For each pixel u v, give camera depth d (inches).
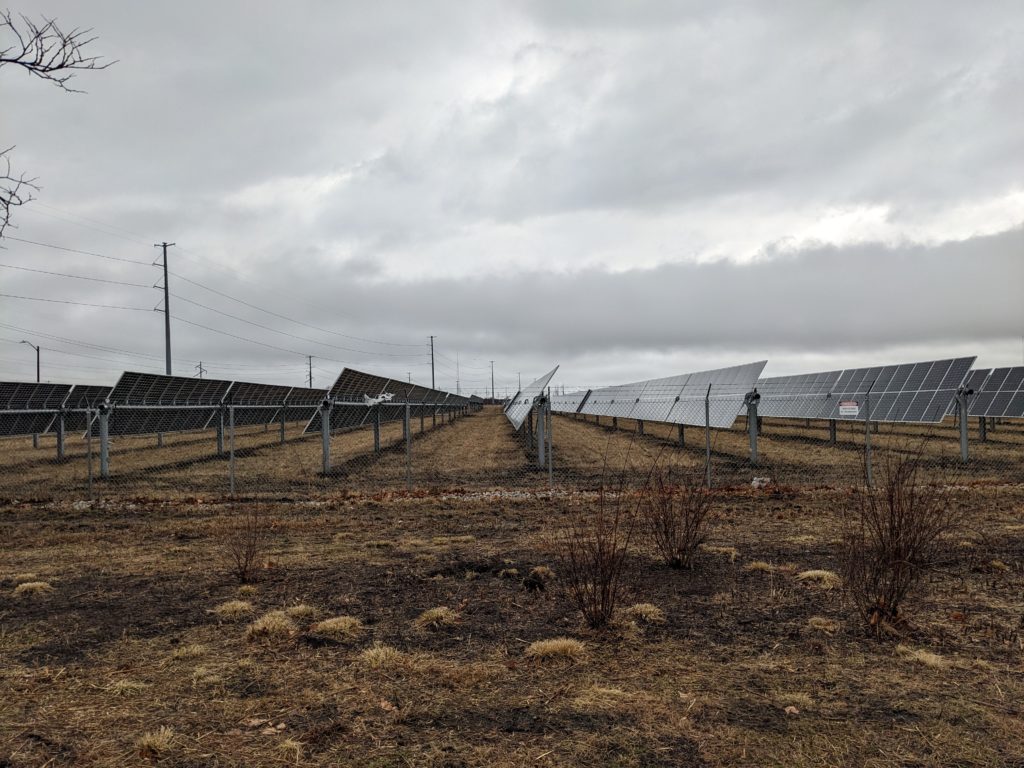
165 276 1895.9
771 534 381.7
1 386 912.3
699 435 1263.5
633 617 239.9
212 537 404.5
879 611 227.0
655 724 159.5
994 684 180.5
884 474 605.3
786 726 157.6
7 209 199.2
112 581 300.8
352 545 373.7
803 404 1146.0
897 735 152.6
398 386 1402.6
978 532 373.1
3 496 593.6
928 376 811.4
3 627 237.6
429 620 236.4
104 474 709.9
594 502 507.5
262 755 146.7
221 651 211.8
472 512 479.5
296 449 1104.2
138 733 157.9
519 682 185.2
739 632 224.2
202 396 952.9
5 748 150.6
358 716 165.6
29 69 188.4
